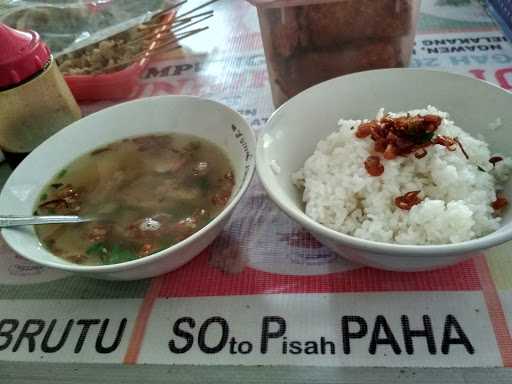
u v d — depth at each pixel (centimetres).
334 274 23
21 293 25
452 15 43
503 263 23
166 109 32
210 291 23
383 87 29
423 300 22
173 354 21
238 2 53
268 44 33
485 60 37
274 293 23
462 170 24
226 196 27
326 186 25
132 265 20
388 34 32
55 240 26
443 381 19
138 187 29
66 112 34
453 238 21
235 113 28
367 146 25
